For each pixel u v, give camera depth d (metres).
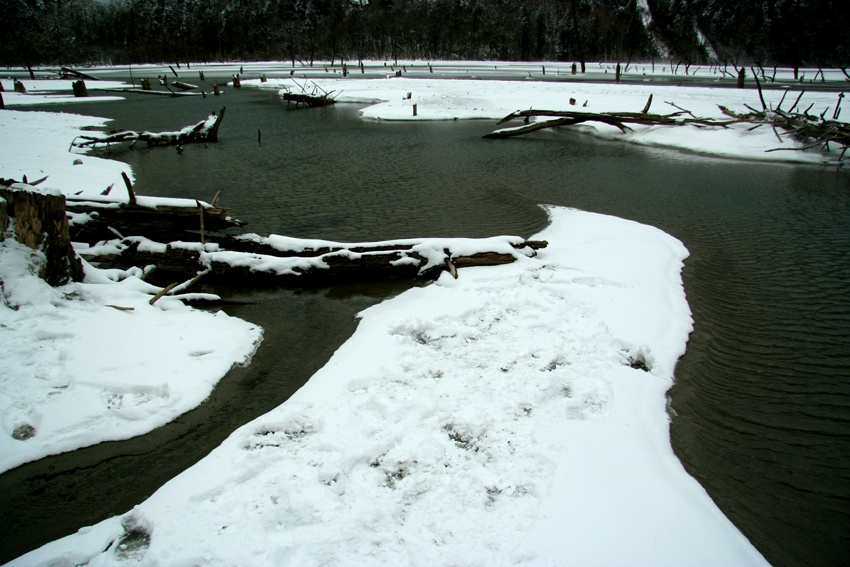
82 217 7.86
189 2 90.69
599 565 3.27
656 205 12.27
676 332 6.38
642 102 26.73
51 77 52.47
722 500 4.05
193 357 5.79
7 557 3.60
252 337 6.45
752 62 69.25
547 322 6.30
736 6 72.44
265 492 3.83
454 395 5.00
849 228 10.53
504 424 4.58
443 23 86.31
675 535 3.52
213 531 3.48
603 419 4.68
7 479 4.24
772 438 4.75
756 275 8.34
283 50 88.06
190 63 84.31
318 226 10.69
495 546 3.38
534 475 4.01
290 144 20.62
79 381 5.15
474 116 27.39
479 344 5.94
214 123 20.83
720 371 5.76
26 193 6.01
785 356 6.05
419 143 20.88
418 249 8.15
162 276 8.32
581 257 8.57
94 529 3.65
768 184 14.28
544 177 15.10
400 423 4.59
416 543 3.40
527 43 83.00
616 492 3.85
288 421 4.61
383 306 7.27
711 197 12.98
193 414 5.04
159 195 12.91
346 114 29.70
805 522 3.88
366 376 5.31
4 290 5.74
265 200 12.64
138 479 4.27
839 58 64.19
